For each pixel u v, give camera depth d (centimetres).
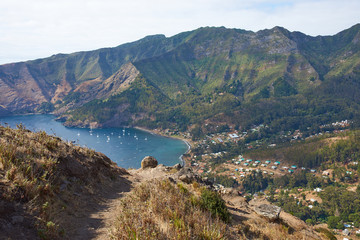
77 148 1418
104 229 746
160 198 945
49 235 593
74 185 1030
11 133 1040
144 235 628
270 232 1212
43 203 715
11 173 700
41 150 1016
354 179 17650
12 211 591
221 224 934
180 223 730
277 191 16875
